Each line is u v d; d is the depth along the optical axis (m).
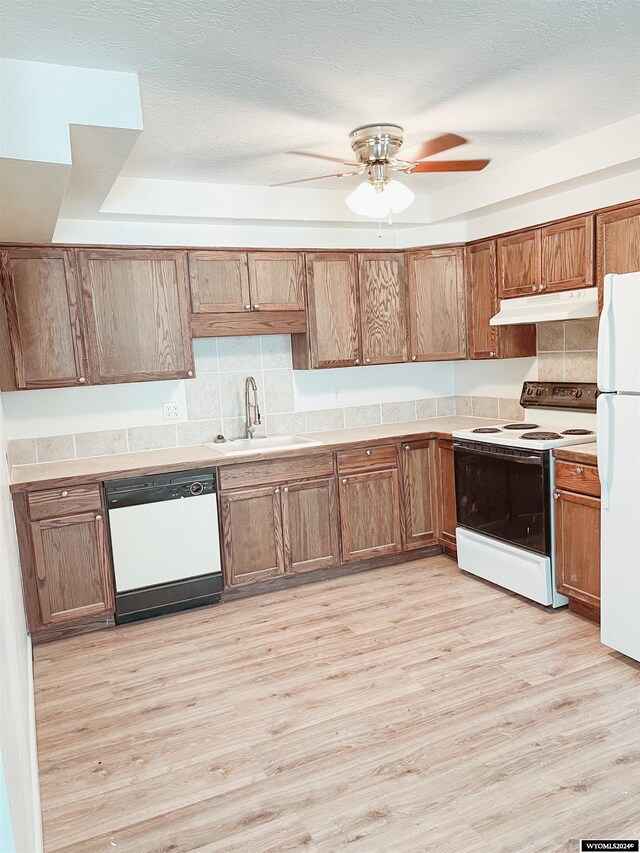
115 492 3.43
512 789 2.05
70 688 2.88
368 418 4.77
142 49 1.98
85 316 3.54
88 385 3.57
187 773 2.24
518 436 3.67
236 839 1.92
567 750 2.23
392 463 4.19
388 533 4.22
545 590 3.38
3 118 1.96
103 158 2.41
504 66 2.27
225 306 3.89
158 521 3.55
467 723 2.43
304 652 3.10
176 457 3.73
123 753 2.38
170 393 4.09
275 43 2.00
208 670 2.98
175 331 3.77
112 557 3.46
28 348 3.42
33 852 1.60
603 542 2.81
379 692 2.69
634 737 2.28
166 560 3.59
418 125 2.86
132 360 3.67
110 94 2.10
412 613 3.49
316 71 2.23
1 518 2.10
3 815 1.01
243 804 2.07
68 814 2.07
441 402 5.01
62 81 2.04
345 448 4.03
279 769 2.23
